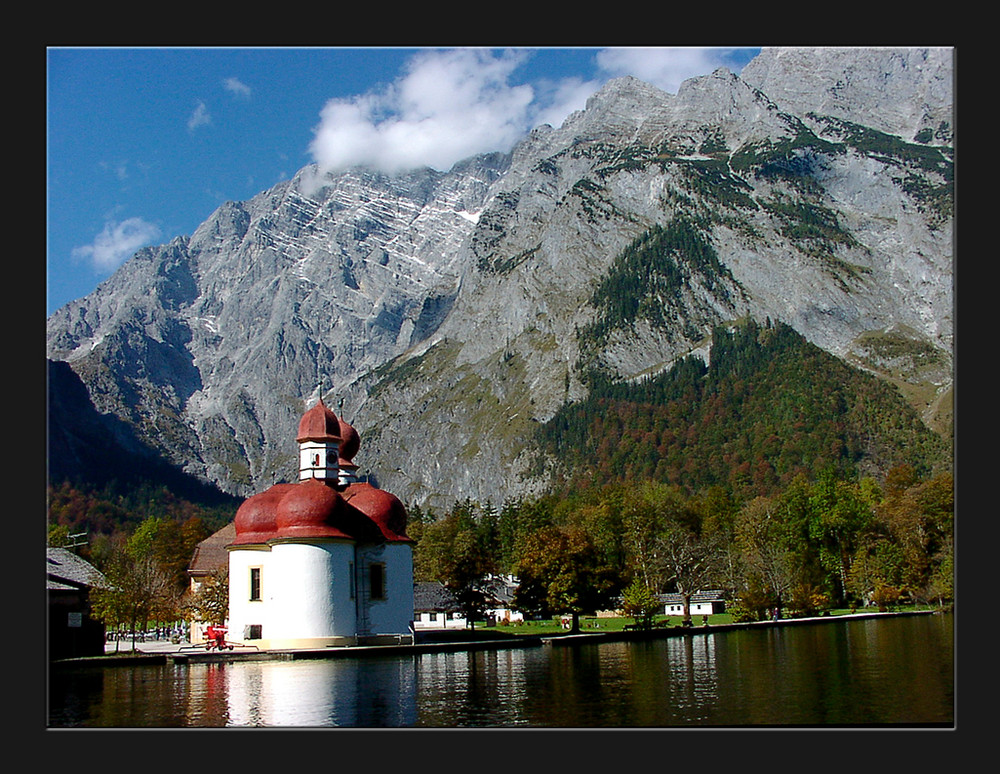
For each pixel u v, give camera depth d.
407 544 118.44
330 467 121.75
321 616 109.44
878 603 166.00
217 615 117.19
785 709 68.00
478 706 70.19
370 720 65.19
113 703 73.00
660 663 95.25
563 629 143.38
